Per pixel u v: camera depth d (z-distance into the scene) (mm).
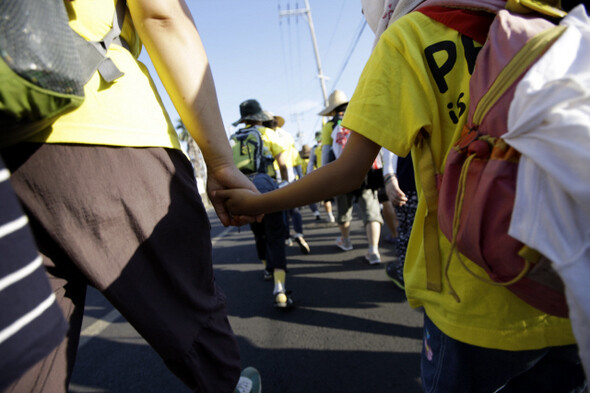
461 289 725
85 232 683
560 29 548
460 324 729
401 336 2090
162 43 819
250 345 2166
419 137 789
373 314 2426
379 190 3484
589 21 582
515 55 569
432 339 831
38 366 683
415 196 2096
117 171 707
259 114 3361
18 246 404
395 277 2812
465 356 748
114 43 746
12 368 386
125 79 738
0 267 381
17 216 411
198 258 869
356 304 2631
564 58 519
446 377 784
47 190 652
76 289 793
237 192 1042
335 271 3559
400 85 755
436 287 776
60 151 650
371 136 769
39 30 445
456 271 736
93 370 2027
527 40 572
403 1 842
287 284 3322
